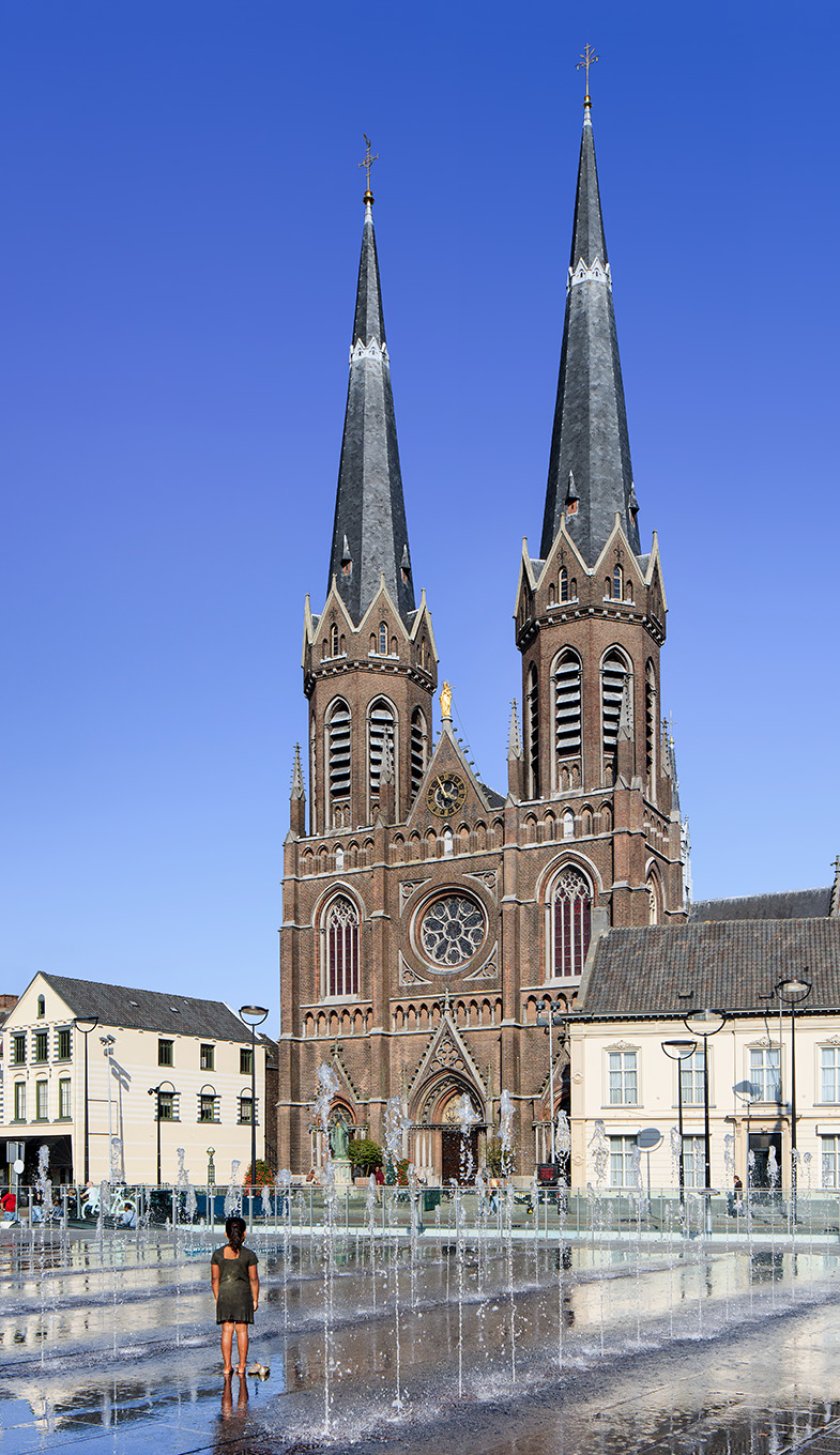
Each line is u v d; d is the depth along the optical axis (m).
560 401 107.44
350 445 114.88
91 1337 30.05
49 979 100.75
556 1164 85.56
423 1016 98.56
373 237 119.38
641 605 100.94
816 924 78.56
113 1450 19.38
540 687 100.19
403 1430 20.69
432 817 101.50
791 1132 72.19
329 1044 101.88
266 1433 20.45
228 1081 109.69
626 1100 76.06
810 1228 58.66
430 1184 92.81
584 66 112.69
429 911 100.81
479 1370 25.59
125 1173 98.81
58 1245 59.66
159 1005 107.56
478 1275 43.47
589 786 96.44
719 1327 31.19
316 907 104.94
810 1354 27.45
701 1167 73.94
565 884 95.31
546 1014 86.56
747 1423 21.09
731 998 75.44
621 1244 57.28
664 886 99.62
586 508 102.56
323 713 109.00
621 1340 29.22
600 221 110.38
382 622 109.38
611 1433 20.48
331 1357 27.20
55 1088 98.69
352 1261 49.78
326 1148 93.88
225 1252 23.94
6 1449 19.42
